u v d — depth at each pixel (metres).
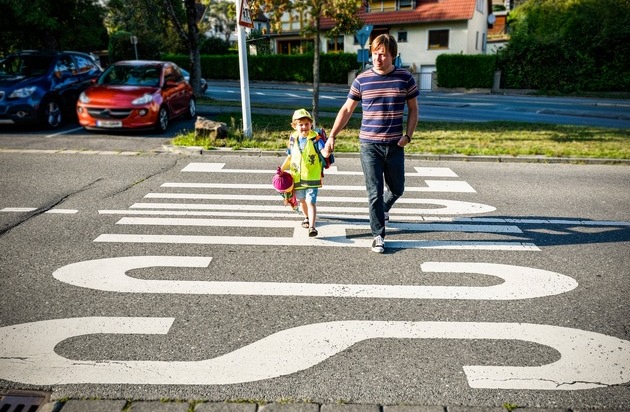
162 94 12.20
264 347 3.40
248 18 10.48
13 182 7.57
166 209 6.45
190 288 4.26
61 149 9.97
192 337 3.51
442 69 32.69
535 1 34.22
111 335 3.53
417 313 3.88
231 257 4.94
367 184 5.06
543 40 30.31
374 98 4.87
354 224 6.02
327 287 4.31
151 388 2.96
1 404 2.83
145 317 3.78
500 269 4.74
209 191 7.33
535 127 14.16
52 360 3.23
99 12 22.59
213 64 40.28
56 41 21.89
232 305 3.98
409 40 39.56
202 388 2.96
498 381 3.05
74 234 5.50
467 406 2.83
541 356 3.33
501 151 10.10
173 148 9.95
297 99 22.86
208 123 10.53
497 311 3.93
